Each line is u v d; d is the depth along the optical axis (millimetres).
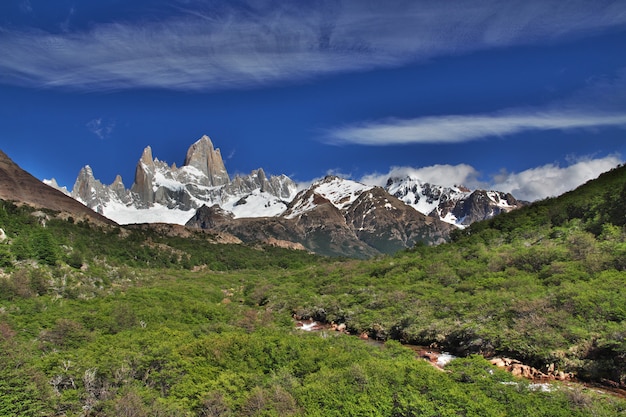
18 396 42844
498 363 67500
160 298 109312
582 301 73688
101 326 76625
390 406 45938
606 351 62594
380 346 82688
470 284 103000
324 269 174750
